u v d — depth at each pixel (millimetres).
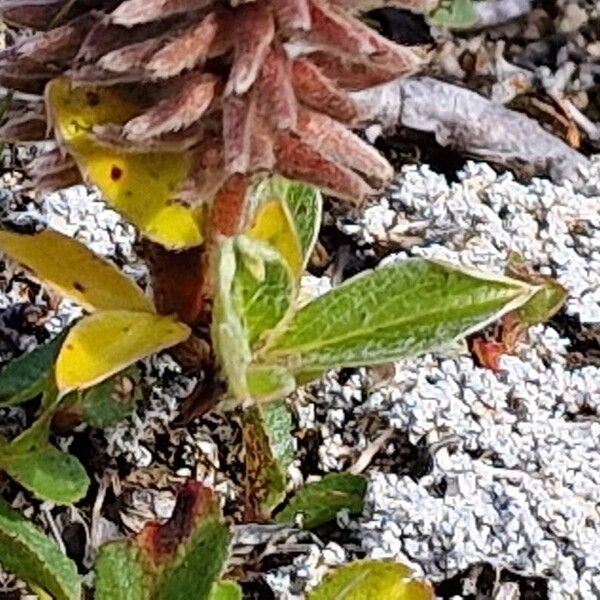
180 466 79
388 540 74
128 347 66
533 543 74
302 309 68
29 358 72
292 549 75
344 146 61
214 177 62
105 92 62
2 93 78
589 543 75
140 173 63
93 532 76
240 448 79
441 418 78
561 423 79
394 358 67
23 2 63
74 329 65
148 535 65
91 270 70
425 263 68
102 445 78
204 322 69
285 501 78
